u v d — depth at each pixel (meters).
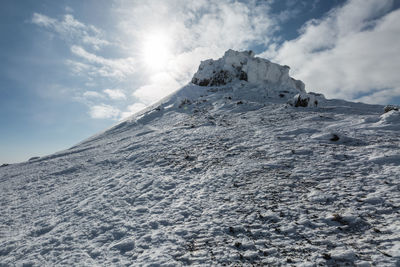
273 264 4.09
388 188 5.98
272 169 8.63
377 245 4.07
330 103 24.92
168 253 4.71
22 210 8.80
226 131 15.87
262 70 47.50
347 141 10.66
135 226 6.05
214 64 52.91
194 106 30.98
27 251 5.64
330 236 4.60
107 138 25.17
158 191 8.20
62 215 7.54
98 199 8.22
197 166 10.21
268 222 5.43
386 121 12.38
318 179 7.28
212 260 4.38
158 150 13.88
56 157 19.89
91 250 5.28
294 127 14.22
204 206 6.65
